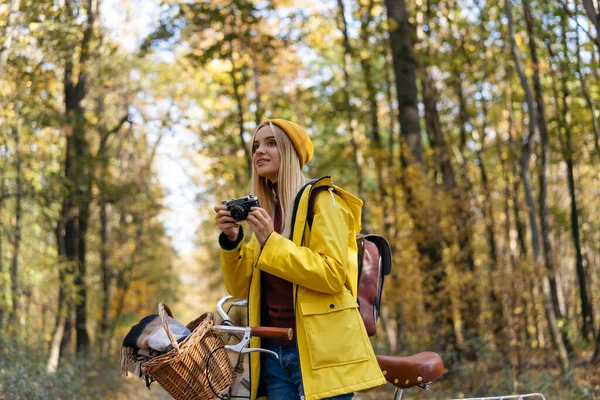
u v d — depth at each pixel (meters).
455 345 12.52
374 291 3.43
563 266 30.02
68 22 13.98
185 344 2.98
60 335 14.58
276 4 19.17
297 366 3.25
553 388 10.02
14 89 13.74
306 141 3.41
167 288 29.86
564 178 28.11
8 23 11.38
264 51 18.45
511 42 12.67
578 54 12.93
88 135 21.16
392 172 14.09
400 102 14.62
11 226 15.12
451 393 10.95
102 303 21.97
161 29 17.12
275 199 3.49
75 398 10.33
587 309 17.12
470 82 19.45
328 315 3.13
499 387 10.31
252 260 3.44
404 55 14.66
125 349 3.18
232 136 20.67
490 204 14.81
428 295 13.01
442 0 18.34
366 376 3.12
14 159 15.62
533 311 11.36
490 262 12.30
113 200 17.56
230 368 3.15
